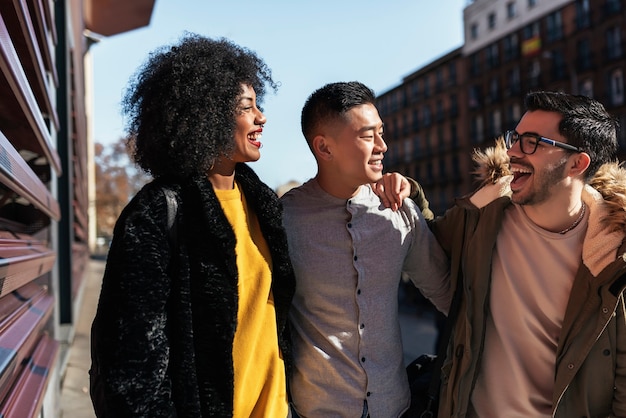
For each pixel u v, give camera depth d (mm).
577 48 36500
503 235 2020
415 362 2326
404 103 57750
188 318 1390
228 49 1636
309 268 1916
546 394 1955
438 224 2260
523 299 1948
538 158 1851
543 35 39250
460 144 49188
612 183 1846
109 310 1267
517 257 1978
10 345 1603
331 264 1925
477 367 2000
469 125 47656
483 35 45500
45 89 2504
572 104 1838
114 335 1242
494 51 44375
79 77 8438
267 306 1660
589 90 35688
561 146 1825
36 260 2252
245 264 1602
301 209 1973
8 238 2174
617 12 33500
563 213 1892
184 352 1365
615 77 33875
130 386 1217
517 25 41625
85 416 3768
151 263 1322
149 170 1570
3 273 1531
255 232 1683
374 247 1972
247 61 1656
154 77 1537
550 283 1915
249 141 1645
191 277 1438
